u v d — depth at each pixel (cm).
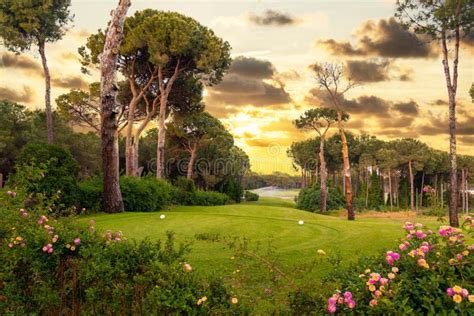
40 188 1256
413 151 6138
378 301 232
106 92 1546
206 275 312
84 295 340
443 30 1636
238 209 2228
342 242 869
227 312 274
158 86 3028
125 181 1764
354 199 4450
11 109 3734
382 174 7050
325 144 5912
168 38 2522
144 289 297
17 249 379
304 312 273
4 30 2583
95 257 331
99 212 1557
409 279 247
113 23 1532
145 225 1134
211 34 2778
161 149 2753
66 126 4031
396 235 944
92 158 4081
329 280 282
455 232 284
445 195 5534
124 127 3222
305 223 1184
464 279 243
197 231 1026
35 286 369
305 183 6669
